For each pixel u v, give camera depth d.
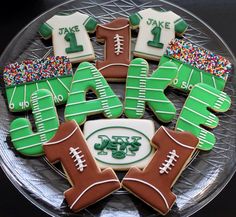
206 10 0.48
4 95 0.43
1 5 0.48
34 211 0.41
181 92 0.43
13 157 0.41
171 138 0.39
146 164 0.40
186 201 0.40
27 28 0.45
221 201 0.41
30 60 0.43
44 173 0.40
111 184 0.38
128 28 0.44
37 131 0.41
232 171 0.41
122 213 0.39
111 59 0.43
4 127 0.42
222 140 0.42
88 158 0.39
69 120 0.41
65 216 0.39
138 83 0.42
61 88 0.42
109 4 0.46
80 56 0.44
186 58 0.43
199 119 0.41
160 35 0.44
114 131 0.40
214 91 0.42
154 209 0.39
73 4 0.46
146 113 0.42
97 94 0.42
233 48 0.46
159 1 0.46
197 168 0.41
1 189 0.41
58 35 0.44
